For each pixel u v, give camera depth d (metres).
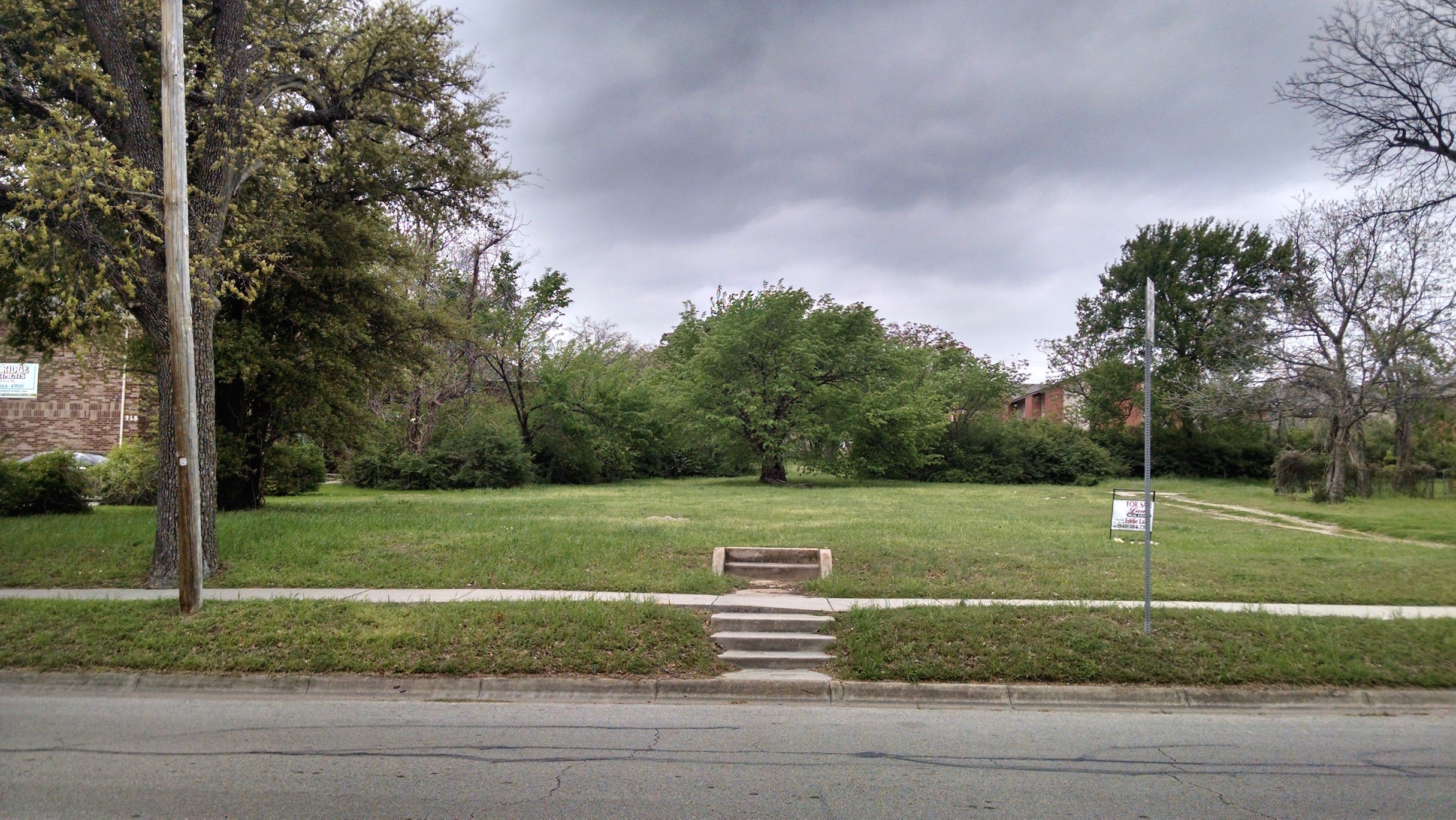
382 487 39.22
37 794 5.76
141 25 15.16
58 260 13.08
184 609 10.49
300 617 10.27
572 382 45.66
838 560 14.28
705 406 43.56
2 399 33.34
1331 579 13.12
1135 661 9.15
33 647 9.58
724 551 14.45
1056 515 24.23
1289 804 5.75
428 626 9.93
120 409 34.16
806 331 42.72
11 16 14.50
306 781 6.04
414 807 5.53
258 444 23.05
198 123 15.12
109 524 17.94
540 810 5.48
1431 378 31.91
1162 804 5.72
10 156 12.52
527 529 17.41
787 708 8.34
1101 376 58.41
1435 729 7.72
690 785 6.02
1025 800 5.78
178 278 10.88
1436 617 10.58
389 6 18.00
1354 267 32.88
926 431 45.66
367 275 22.77
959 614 10.36
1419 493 36.66
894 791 5.94
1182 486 48.34
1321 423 36.56
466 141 20.11
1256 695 8.62
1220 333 39.75
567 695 8.72
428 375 27.70
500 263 43.34
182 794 5.77
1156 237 58.38
